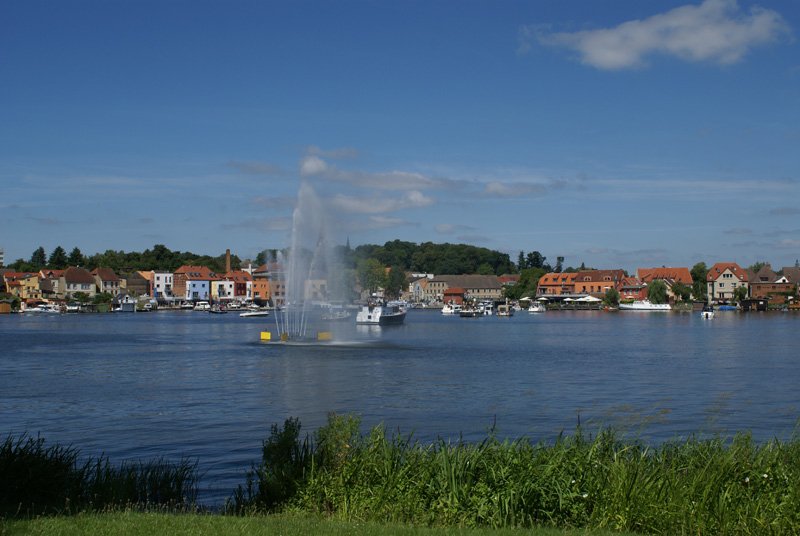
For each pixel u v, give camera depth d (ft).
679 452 77.56
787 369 228.22
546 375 212.43
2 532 53.78
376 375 211.82
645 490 64.34
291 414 145.18
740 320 592.19
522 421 137.49
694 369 229.04
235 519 60.90
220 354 282.36
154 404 157.48
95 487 74.23
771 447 79.51
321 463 71.77
